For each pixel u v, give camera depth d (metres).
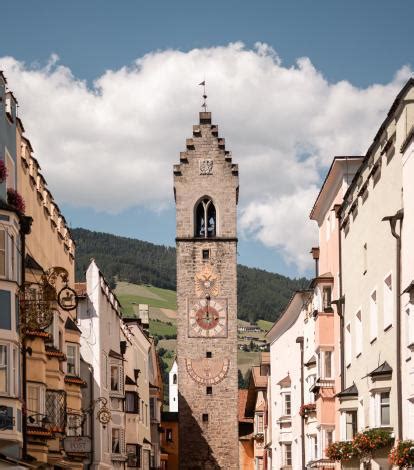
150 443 123.88
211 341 133.12
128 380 105.38
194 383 132.38
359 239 59.22
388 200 50.84
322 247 78.12
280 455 106.25
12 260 50.03
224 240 134.50
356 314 60.19
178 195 135.25
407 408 46.62
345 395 59.47
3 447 49.56
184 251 134.50
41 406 56.94
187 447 131.12
